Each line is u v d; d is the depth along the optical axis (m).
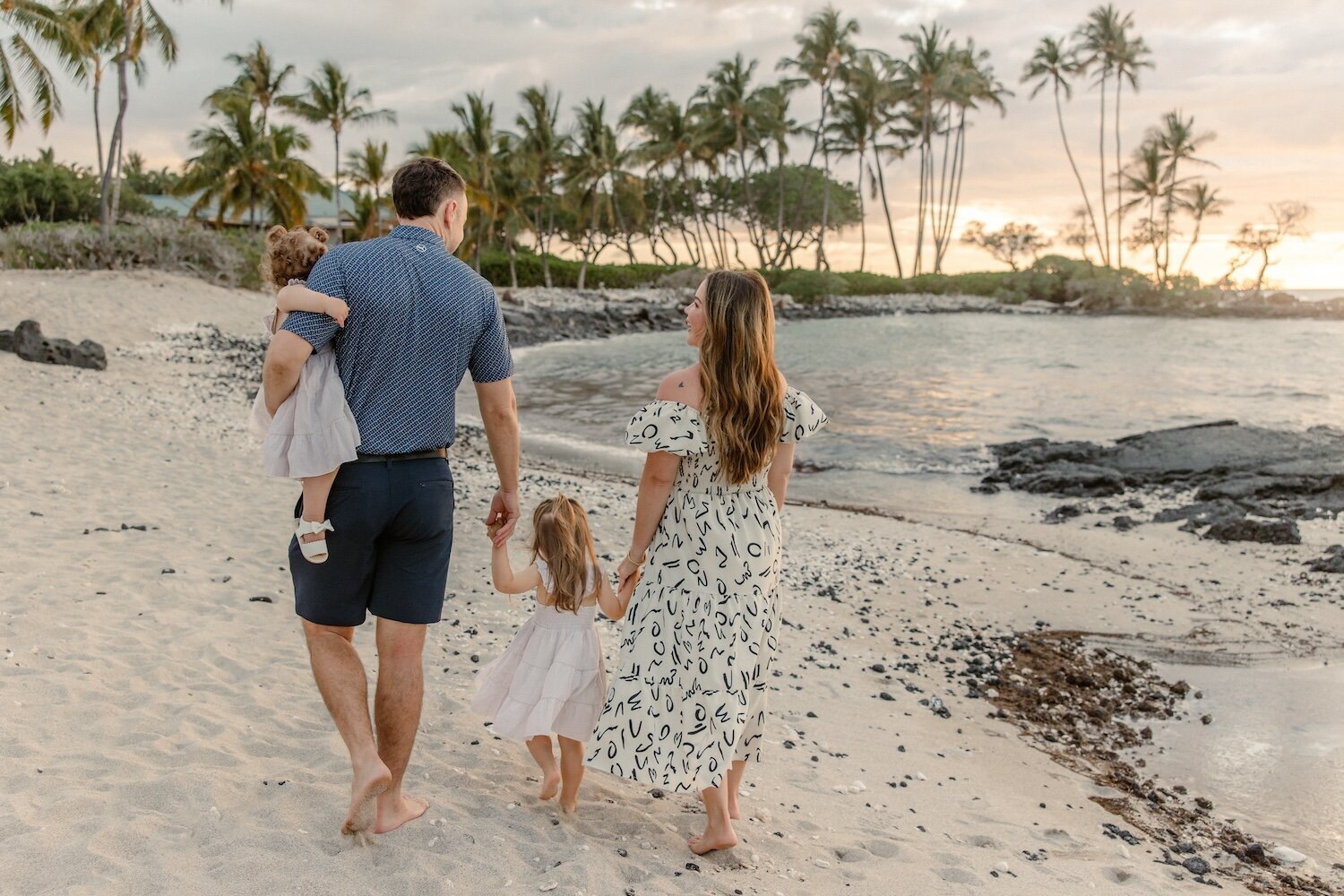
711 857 3.18
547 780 3.47
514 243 60.50
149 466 9.16
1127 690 5.93
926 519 11.00
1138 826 4.16
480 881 2.77
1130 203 70.75
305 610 2.92
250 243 35.69
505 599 6.19
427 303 2.85
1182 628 7.09
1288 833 4.18
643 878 2.94
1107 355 32.59
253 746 3.58
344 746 3.65
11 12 27.17
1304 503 11.06
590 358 31.42
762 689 3.32
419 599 2.96
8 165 53.72
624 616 3.40
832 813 3.81
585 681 3.35
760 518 3.22
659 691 3.11
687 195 81.88
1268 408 19.70
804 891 3.05
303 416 2.72
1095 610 7.49
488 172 48.31
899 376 26.14
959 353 33.53
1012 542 9.80
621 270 60.91
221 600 5.53
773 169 81.62
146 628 4.88
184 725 3.69
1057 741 5.16
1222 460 13.02
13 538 6.16
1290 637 6.87
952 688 5.80
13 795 2.97
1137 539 9.93
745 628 3.17
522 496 10.04
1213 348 35.53
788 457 3.34
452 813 3.19
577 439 16.44
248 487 8.74
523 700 3.32
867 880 3.20
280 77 48.84
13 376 13.30
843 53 66.38
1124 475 12.64
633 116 64.50
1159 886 3.48
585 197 57.72
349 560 2.85
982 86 67.69
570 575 3.31
